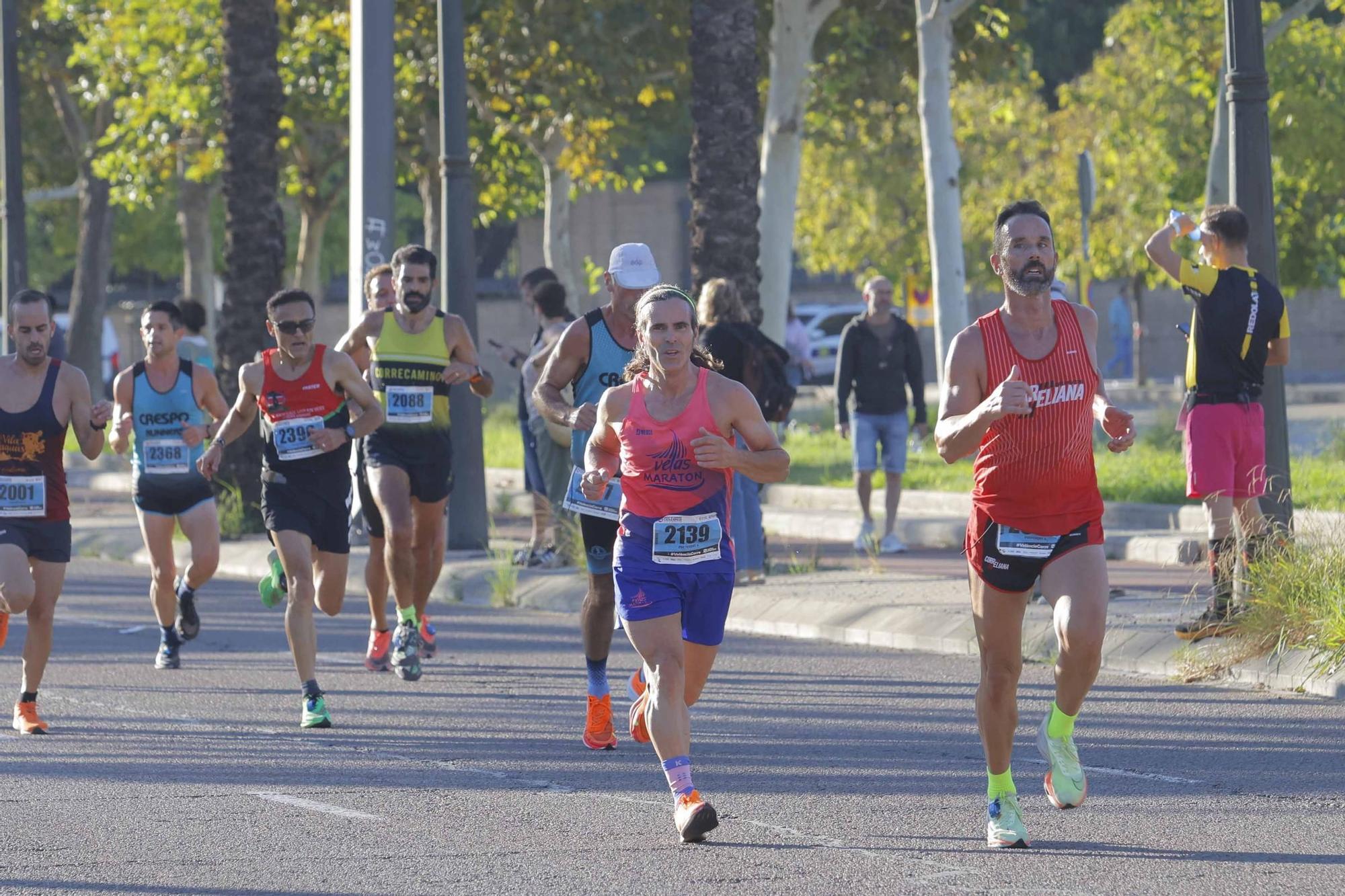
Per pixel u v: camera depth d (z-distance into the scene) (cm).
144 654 4184
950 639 3997
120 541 6731
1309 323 16450
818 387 13838
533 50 9250
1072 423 2191
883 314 5681
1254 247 3622
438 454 3775
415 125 10462
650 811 2527
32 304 3131
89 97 11662
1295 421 9925
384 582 3838
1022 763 2819
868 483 5691
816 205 14262
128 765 2888
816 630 4281
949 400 2206
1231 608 3556
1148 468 6869
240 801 2606
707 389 2395
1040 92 17638
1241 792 2553
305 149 11719
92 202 13188
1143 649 3650
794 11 8150
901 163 13388
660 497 2394
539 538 5347
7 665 4022
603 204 17688
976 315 16550
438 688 3631
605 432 2438
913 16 9188
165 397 3859
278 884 2144
